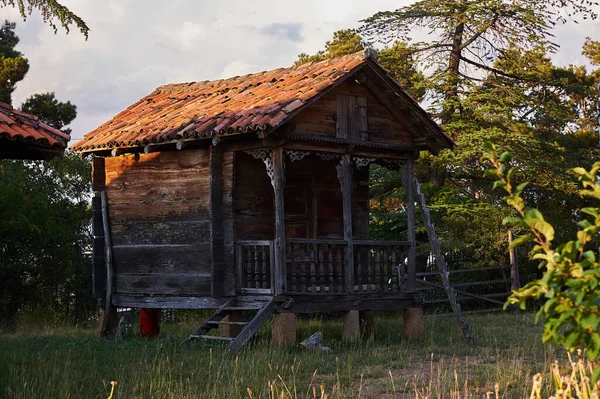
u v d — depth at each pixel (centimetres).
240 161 1427
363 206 1672
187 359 1165
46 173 2628
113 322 1572
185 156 1445
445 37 2609
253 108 1334
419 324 1523
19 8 1866
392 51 2656
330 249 1420
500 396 861
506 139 2397
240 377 979
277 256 1332
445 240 2344
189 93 1695
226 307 1373
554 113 2634
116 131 1519
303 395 914
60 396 860
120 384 942
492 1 2470
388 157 1510
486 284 2388
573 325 402
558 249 387
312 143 1375
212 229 1388
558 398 446
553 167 2464
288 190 1565
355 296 1435
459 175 2592
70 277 2472
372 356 1220
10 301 2355
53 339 1504
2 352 1255
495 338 1391
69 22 1869
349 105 1441
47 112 2858
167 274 1467
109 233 1555
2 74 2723
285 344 1292
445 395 898
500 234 2308
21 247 2281
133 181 1520
